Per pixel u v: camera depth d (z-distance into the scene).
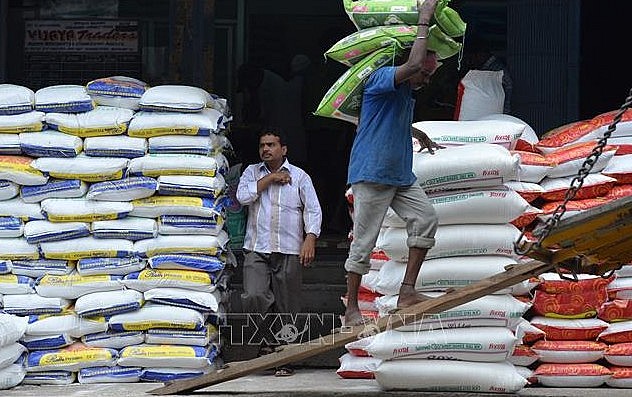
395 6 7.63
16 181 9.12
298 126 12.39
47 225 9.12
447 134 8.66
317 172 12.41
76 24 12.30
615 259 7.12
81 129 9.14
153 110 9.23
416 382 8.23
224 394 8.47
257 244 9.57
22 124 9.16
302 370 9.90
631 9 12.12
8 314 9.06
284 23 12.42
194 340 9.10
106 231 9.09
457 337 8.16
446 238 8.34
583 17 12.17
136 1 12.29
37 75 12.33
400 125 7.82
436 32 7.57
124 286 9.11
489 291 7.59
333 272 11.03
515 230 8.41
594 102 12.23
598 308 8.77
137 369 9.12
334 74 12.38
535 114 11.45
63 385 9.04
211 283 9.14
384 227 8.48
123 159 9.16
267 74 12.34
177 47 11.52
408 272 7.96
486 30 12.02
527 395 8.38
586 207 8.82
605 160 8.87
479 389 8.26
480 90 10.00
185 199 9.13
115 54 12.33
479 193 8.31
